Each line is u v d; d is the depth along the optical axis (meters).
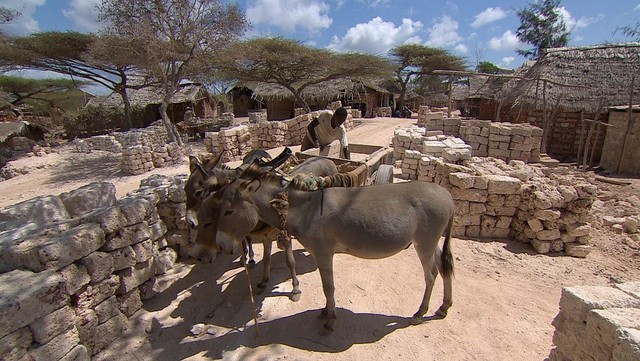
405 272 5.57
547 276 5.77
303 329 4.24
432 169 9.56
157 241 5.25
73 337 3.31
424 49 43.62
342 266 5.70
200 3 20.61
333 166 5.50
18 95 42.06
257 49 29.39
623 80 16.86
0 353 2.74
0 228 4.42
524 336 4.16
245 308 4.64
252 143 19.05
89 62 24.77
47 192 14.98
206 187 4.46
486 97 22.69
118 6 19.69
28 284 3.01
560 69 18.52
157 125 28.67
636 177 14.20
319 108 39.16
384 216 3.77
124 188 14.20
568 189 6.59
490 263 6.12
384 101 48.25
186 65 21.61
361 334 4.17
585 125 17.28
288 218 3.89
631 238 7.71
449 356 3.84
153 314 4.48
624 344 2.19
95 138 23.05
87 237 3.69
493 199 6.98
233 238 3.89
